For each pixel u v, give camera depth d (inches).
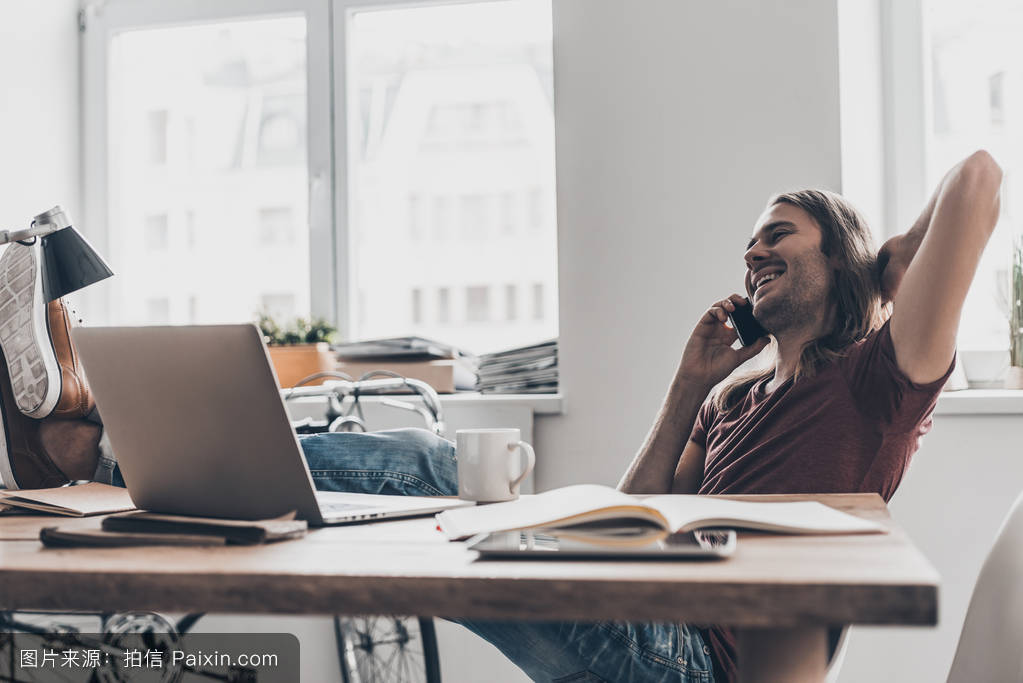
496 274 104.4
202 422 37.1
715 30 85.6
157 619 56.1
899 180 92.9
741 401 60.6
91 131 107.5
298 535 34.7
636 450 86.4
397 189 105.3
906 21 92.4
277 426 35.8
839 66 83.7
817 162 84.0
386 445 56.1
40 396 57.6
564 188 88.1
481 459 43.8
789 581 24.7
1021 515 43.2
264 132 107.0
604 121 87.4
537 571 27.0
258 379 35.2
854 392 54.5
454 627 86.7
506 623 49.1
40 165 101.0
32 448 59.3
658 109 86.7
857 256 58.1
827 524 33.3
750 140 85.0
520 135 103.7
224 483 38.1
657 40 86.7
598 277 87.4
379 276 105.7
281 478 36.9
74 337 39.1
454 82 104.3
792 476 53.9
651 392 86.4
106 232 107.9
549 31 102.3
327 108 103.4
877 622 24.2
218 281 108.3
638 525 32.7
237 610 27.8
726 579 25.1
